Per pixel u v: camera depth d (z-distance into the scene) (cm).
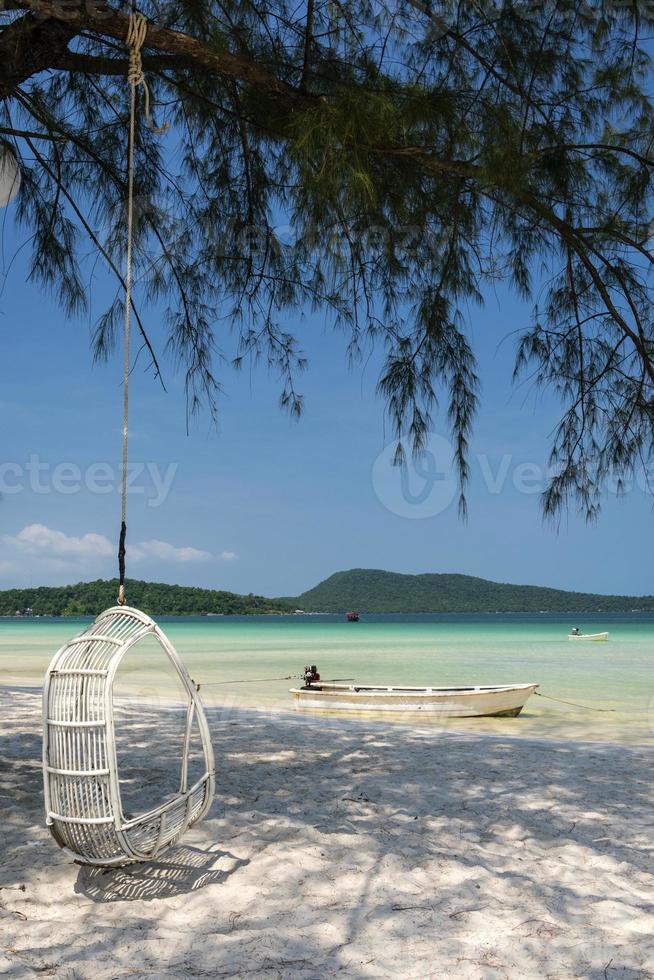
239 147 530
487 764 632
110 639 323
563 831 440
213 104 480
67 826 311
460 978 262
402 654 3241
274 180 532
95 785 307
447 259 498
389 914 316
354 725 877
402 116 394
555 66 434
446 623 10356
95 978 255
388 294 528
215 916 311
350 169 394
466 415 510
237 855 383
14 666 2278
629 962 276
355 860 379
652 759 680
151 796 478
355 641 4522
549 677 2131
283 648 3694
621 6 416
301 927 301
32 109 491
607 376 496
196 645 4012
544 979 262
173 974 259
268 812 457
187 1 408
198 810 341
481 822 452
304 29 425
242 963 269
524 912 322
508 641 4522
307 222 493
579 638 4662
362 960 274
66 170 546
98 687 310
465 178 455
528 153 423
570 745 759
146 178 544
